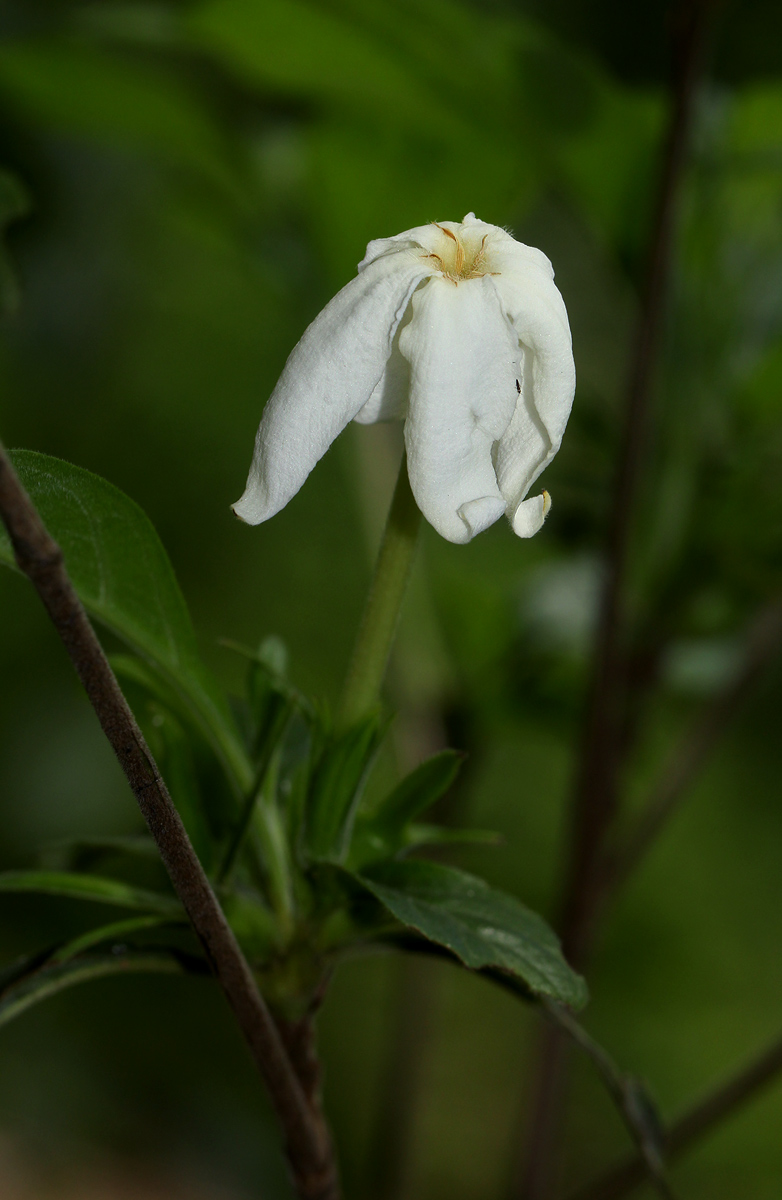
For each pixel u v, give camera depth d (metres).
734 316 0.94
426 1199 1.75
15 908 1.60
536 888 1.89
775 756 2.21
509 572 1.52
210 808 0.65
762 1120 1.83
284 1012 0.63
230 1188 1.65
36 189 0.99
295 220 1.08
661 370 0.93
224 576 2.12
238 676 2.02
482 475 0.58
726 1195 1.75
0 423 1.67
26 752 1.58
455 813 1.04
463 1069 1.92
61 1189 1.60
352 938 0.63
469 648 1.07
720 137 0.91
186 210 1.14
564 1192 1.82
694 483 0.93
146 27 0.91
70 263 1.01
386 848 0.63
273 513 0.59
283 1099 0.62
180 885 0.58
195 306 1.98
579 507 0.97
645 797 1.37
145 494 2.09
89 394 1.22
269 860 0.63
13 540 0.55
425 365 0.58
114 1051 1.79
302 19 0.85
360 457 1.03
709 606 0.93
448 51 0.86
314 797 0.62
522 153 0.94
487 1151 1.80
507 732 1.06
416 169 0.98
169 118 1.00
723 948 2.06
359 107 0.94
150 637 0.64
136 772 0.57
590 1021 1.98
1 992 0.62
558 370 0.59
